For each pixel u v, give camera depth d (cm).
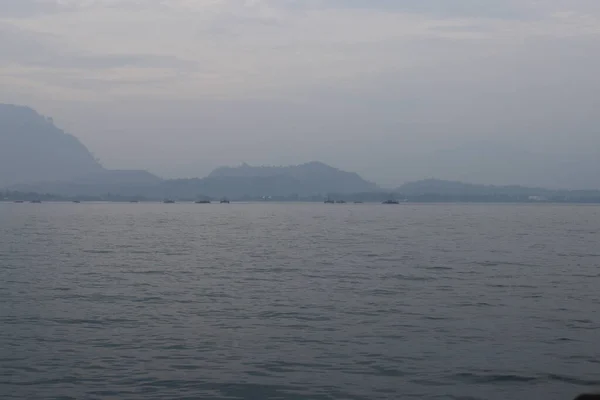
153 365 1711
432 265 4116
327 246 5797
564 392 1516
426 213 17950
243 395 1488
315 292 2930
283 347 1898
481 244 6066
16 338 1991
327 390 1523
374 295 2845
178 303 2630
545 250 5369
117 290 2988
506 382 1581
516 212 19412
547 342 1961
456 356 1803
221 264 4188
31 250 5262
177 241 6450
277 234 7750
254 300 2706
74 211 18788
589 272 3741
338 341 1972
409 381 1588
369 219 13088
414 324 2214
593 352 1844
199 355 1808
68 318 2302
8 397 1460
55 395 1477
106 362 1734
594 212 19725
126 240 6575
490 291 2967
